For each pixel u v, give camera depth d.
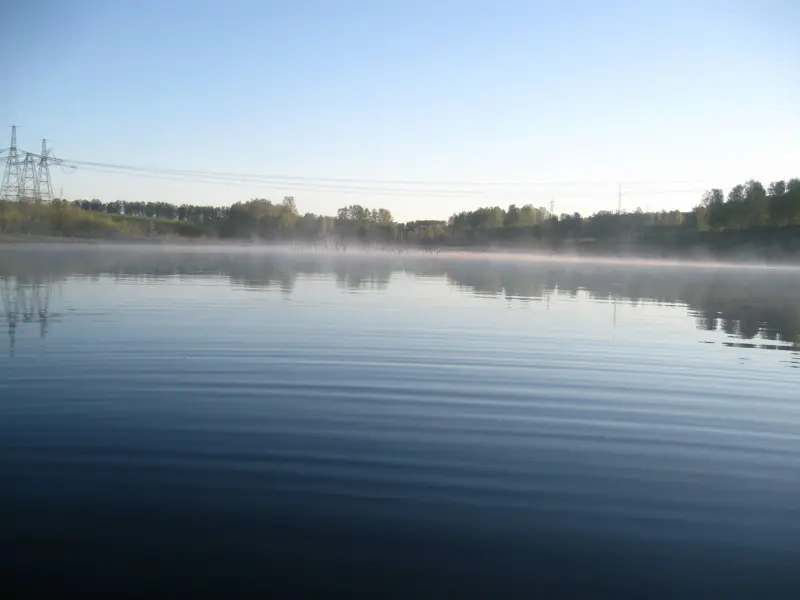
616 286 24.47
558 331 12.30
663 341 11.52
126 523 4.29
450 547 4.11
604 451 5.86
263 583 3.67
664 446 6.03
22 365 8.50
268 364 8.84
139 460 5.36
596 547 4.16
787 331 13.12
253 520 4.37
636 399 7.59
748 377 8.78
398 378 8.27
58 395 7.17
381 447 5.80
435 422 6.54
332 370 8.60
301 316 13.34
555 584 3.74
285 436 6.02
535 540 4.22
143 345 9.88
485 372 8.72
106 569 3.76
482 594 3.62
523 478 5.21
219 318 12.75
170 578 3.69
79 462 5.29
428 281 24.52
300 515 4.46
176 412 6.66
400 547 4.09
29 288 17.55
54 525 4.23
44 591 3.54
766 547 4.21
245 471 5.18
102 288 18.11
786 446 6.09
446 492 4.89
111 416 6.49
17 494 4.68
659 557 4.06
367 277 25.81
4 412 6.54
